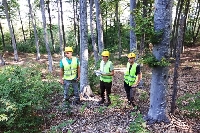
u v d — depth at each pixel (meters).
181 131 5.29
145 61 5.16
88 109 7.52
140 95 8.03
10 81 6.16
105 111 7.09
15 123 6.21
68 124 6.46
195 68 15.29
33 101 6.28
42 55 30.34
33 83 6.68
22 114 6.34
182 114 6.28
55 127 6.09
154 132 5.25
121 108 7.14
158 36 5.07
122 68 17.91
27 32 37.97
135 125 5.19
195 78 12.35
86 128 6.08
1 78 6.29
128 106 7.16
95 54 15.50
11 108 5.70
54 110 7.63
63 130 6.18
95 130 5.87
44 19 17.84
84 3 8.43
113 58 21.25
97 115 6.91
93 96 9.01
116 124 6.00
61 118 7.08
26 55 29.67
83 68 8.84
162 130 5.31
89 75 9.84
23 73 6.50
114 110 7.08
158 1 5.00
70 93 8.80
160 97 5.51
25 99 6.04
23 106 5.84
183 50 21.88
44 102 7.03
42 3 17.64
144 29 4.94
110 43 27.98
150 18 5.05
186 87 10.31
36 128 6.46
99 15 14.05
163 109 5.61
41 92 6.84
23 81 6.34
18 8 30.06
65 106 7.34
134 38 9.70
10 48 31.64
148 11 5.90
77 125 6.38
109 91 7.57
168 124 5.52
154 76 5.50
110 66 7.40
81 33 8.72
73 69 7.68
